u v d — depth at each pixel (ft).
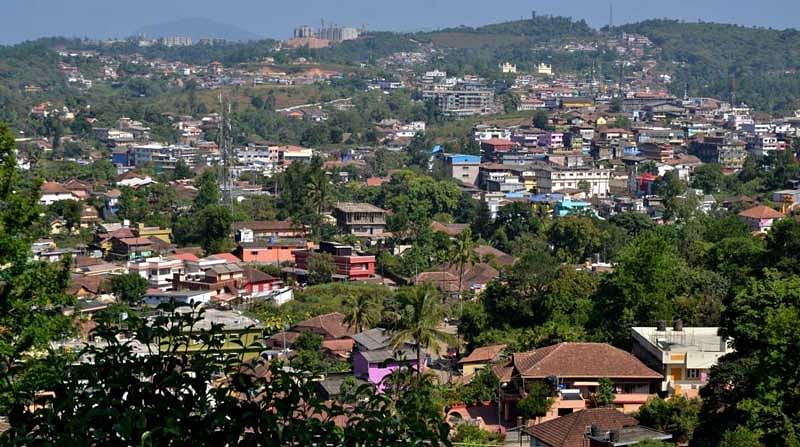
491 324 220.84
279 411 43.47
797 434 118.93
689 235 301.02
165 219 415.03
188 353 48.34
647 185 531.09
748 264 215.72
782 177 514.68
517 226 406.82
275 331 242.58
